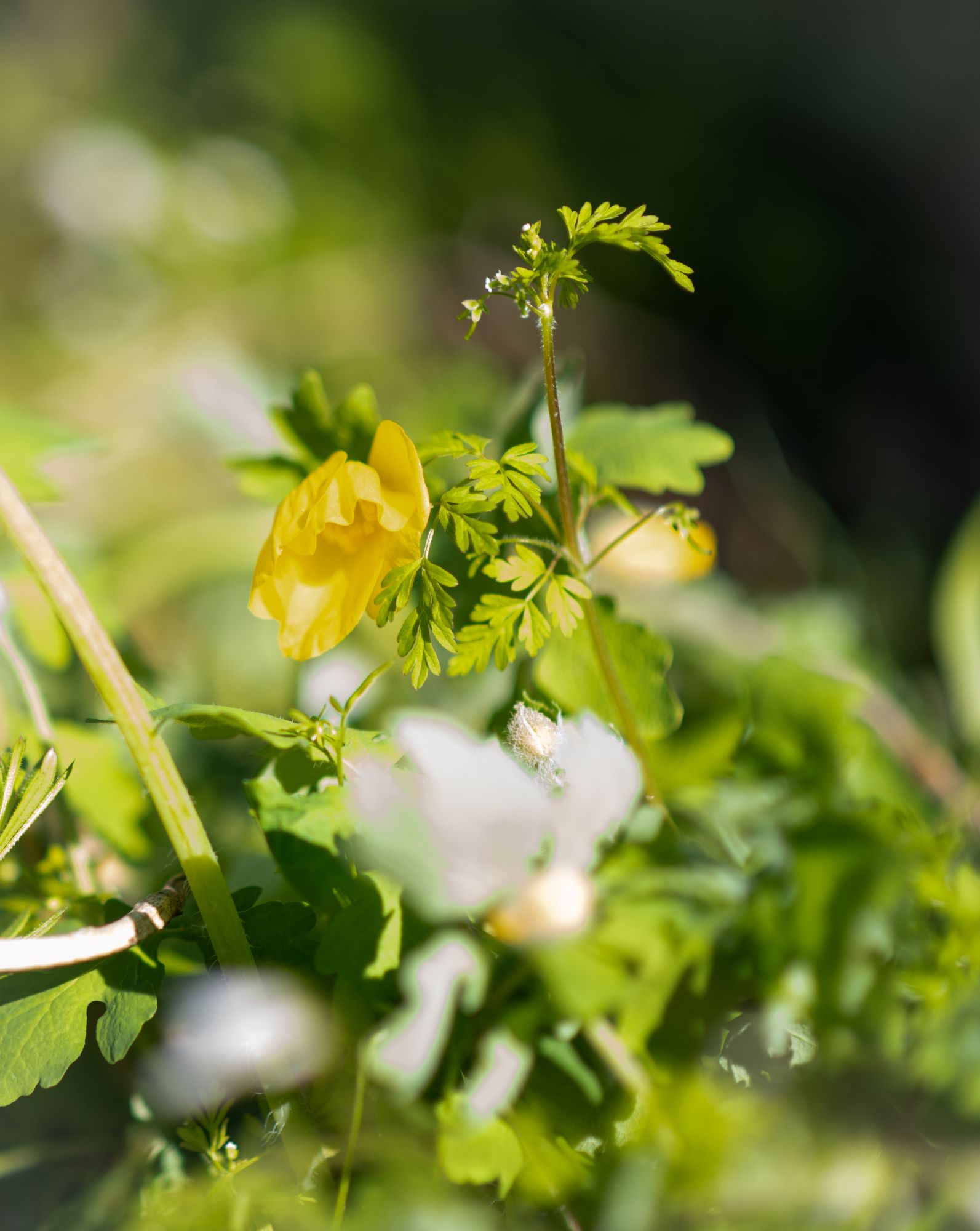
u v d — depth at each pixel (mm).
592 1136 448
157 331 1441
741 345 1600
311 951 457
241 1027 447
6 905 477
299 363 1396
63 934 458
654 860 457
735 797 472
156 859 509
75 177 1608
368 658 581
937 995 453
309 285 1513
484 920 449
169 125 1757
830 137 1977
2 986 452
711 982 451
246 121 1787
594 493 489
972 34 1879
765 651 619
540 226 454
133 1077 472
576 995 443
